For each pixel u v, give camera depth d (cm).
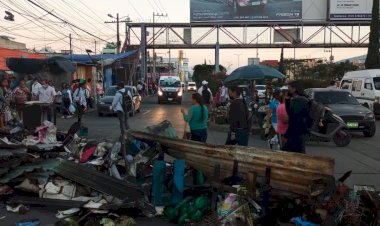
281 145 762
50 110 1496
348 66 4859
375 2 3262
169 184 650
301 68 5212
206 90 1664
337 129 1238
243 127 812
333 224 502
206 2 4447
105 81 3725
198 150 680
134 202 618
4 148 756
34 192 680
